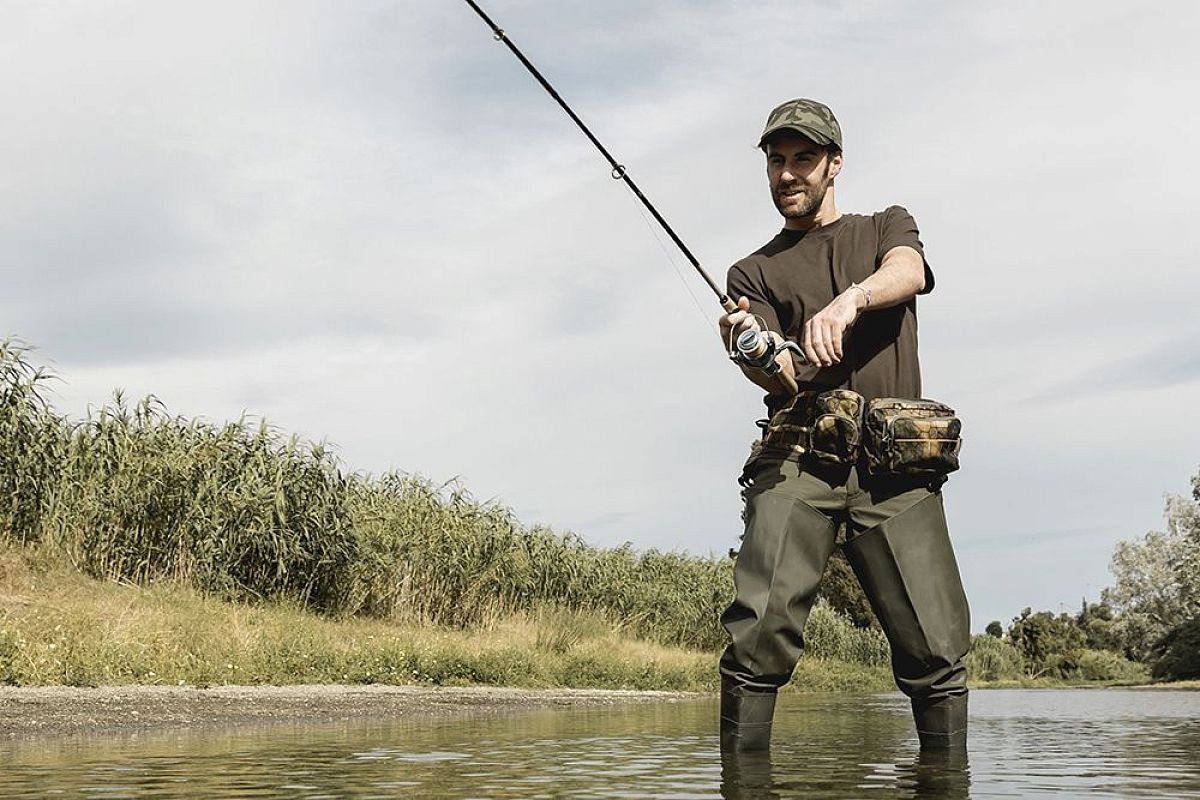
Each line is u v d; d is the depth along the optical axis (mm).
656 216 3170
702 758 2785
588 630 18109
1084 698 14891
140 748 3426
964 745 2871
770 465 2967
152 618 9766
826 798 1920
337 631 12352
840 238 3098
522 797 1938
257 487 12430
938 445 2822
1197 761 2834
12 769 2650
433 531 15133
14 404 10375
